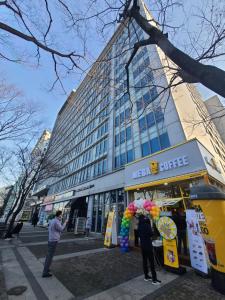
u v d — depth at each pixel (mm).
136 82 16406
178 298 3805
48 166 16969
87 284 4457
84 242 11180
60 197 27453
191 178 8250
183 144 9273
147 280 4738
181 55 2006
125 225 8586
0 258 6730
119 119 17953
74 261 6539
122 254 7754
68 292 3986
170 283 4609
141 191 11445
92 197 17688
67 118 41562
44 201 35812
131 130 15461
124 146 15891
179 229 7625
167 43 2195
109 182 15297
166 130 11664
